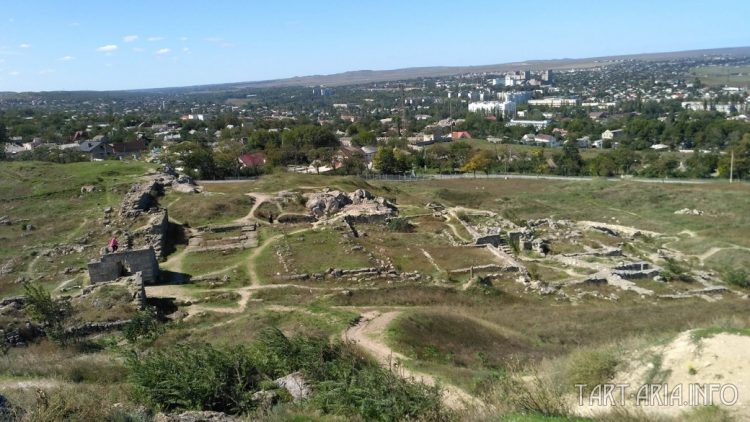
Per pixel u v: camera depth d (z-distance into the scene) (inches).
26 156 4512.8
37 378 850.1
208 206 2470.5
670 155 5890.8
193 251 2004.2
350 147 6304.1
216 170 4045.3
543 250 2327.8
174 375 734.5
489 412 635.5
